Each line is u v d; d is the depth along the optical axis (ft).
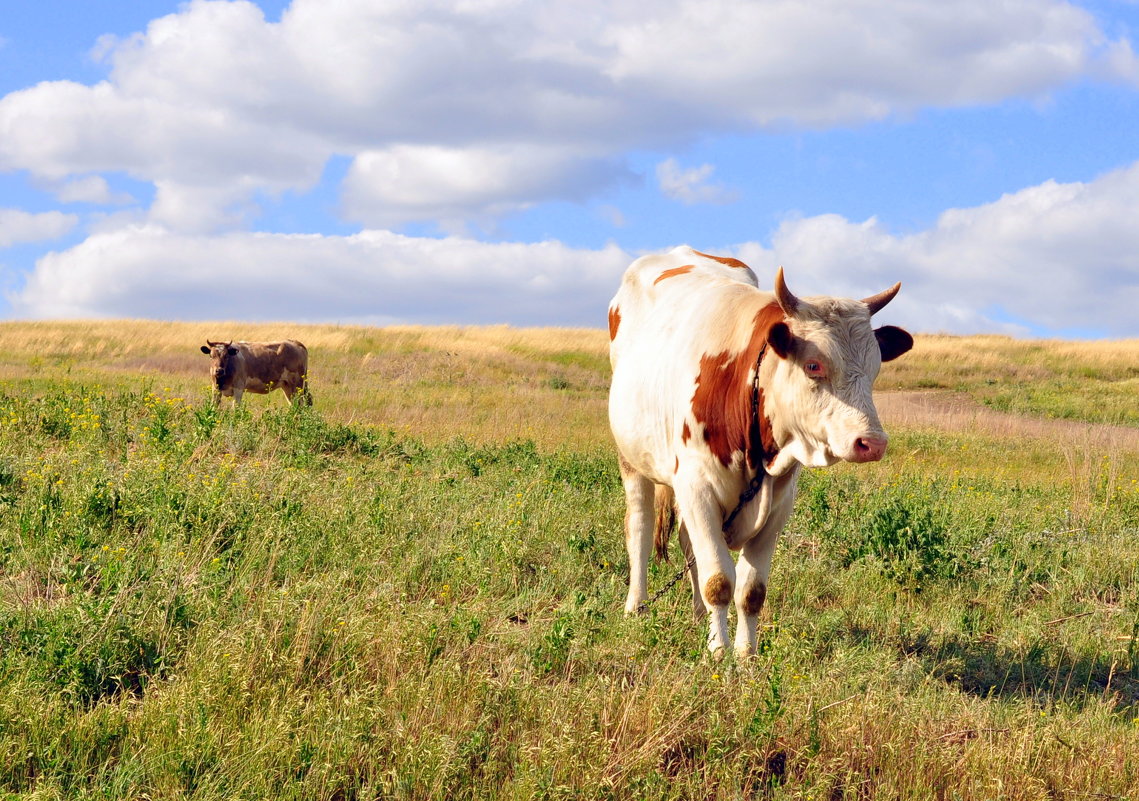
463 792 11.67
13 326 128.16
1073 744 13.50
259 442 32.96
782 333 14.11
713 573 16.02
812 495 27.58
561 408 67.31
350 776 11.91
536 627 17.13
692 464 16.55
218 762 11.62
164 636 14.90
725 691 13.82
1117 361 129.39
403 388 82.99
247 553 19.36
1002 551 24.57
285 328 139.44
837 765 12.65
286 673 13.97
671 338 18.06
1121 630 19.80
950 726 14.46
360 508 23.20
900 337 15.28
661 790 11.62
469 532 22.82
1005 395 99.91
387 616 16.03
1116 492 34.40
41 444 28.86
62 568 16.89
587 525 24.68
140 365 98.22
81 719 12.41
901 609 20.10
